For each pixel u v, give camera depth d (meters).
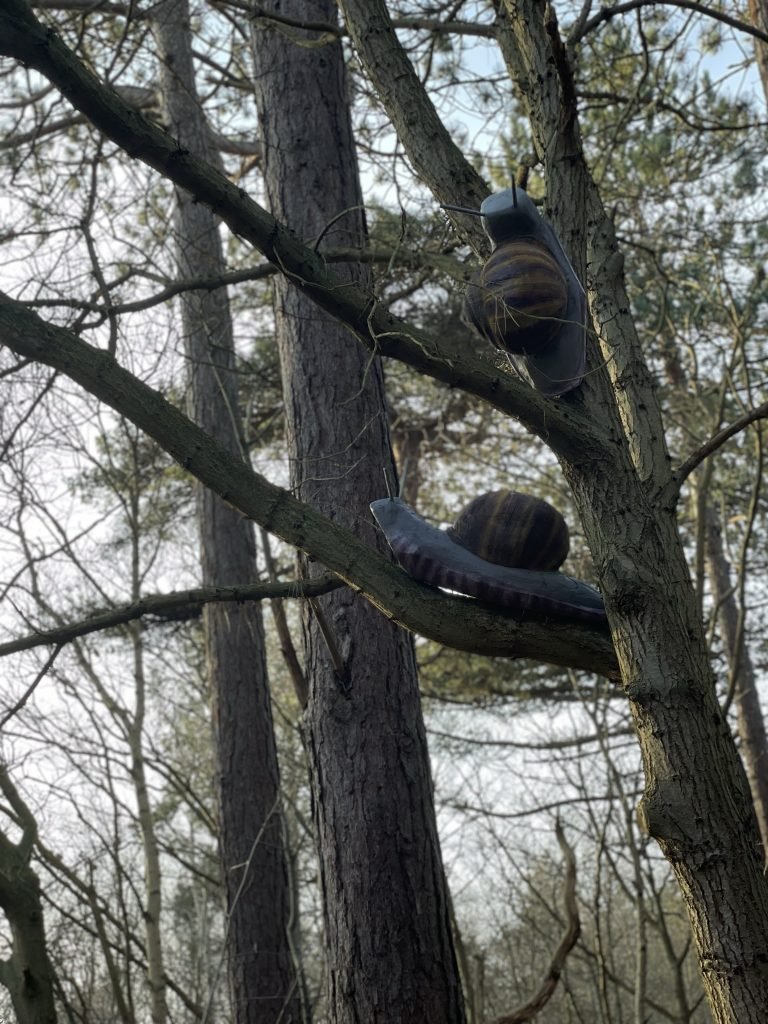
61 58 2.49
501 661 11.20
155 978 6.58
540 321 2.88
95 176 4.39
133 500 7.78
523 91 3.81
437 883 4.31
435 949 4.18
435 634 2.77
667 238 9.89
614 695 8.19
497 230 3.04
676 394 9.55
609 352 3.57
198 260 8.11
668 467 3.34
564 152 3.35
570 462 2.90
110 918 6.25
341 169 5.20
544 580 2.78
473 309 3.02
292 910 6.34
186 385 8.55
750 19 7.24
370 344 2.85
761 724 10.98
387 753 4.39
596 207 3.75
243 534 8.59
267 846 7.74
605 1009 4.84
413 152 3.65
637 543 2.77
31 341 2.67
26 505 6.36
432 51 5.30
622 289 3.70
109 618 3.16
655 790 2.56
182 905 10.34
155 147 2.61
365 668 4.49
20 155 6.62
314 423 4.80
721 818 2.51
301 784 10.53
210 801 11.62
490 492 2.91
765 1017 2.34
